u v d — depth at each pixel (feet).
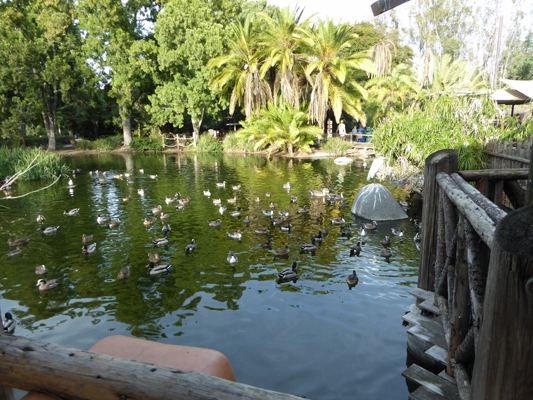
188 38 148.66
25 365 7.00
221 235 51.85
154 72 167.32
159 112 168.55
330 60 128.88
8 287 36.11
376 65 121.39
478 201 12.07
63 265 41.55
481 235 9.50
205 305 31.65
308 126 138.31
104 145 183.01
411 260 41.68
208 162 132.67
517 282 6.49
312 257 42.96
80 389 6.64
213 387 6.05
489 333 7.23
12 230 55.62
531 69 179.63
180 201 70.49
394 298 32.37
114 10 159.02
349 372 22.22
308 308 30.68
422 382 15.48
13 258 44.01
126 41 164.35
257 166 119.24
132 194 81.56
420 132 55.93
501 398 7.16
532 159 8.95
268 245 46.57
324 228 52.70
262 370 22.77
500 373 7.10
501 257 6.66
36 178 99.35
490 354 7.24
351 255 43.45
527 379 6.79
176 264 41.22
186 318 29.53
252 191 82.07
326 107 137.80
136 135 197.16
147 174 108.37
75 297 33.68
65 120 200.23
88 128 207.31
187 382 6.21
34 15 165.07
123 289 35.19
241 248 46.29
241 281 36.50
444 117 54.29
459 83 138.21
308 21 134.62
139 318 29.66
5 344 7.34
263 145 146.41
